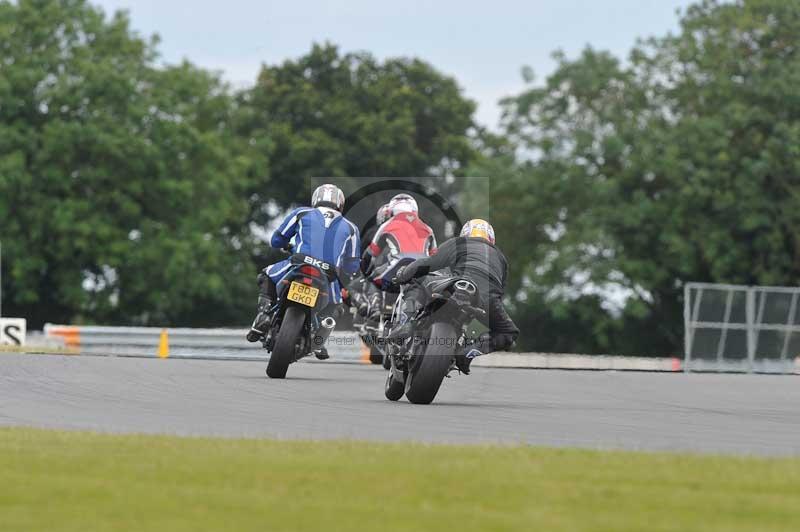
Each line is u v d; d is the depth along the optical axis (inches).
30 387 1831.9
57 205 7711.6
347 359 3056.1
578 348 7824.8
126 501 872.9
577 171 7721.5
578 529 796.6
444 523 810.2
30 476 971.9
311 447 1149.7
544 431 1424.7
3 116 7829.7
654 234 7465.6
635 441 1338.6
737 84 7637.8
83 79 7869.1
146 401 1686.8
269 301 2234.3
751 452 1235.9
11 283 7805.1
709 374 2790.4
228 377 2143.2
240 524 800.9
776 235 7244.1
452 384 2198.6
